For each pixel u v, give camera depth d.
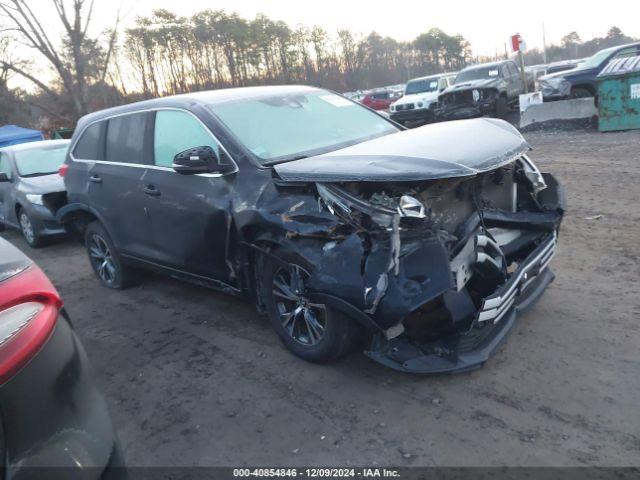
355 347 3.72
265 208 3.68
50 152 9.55
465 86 17.27
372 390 3.51
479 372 3.58
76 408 2.08
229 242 4.07
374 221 3.13
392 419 3.21
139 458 3.12
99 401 2.24
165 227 4.68
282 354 4.10
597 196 7.36
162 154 4.71
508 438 2.94
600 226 6.15
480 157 3.33
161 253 4.90
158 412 3.57
